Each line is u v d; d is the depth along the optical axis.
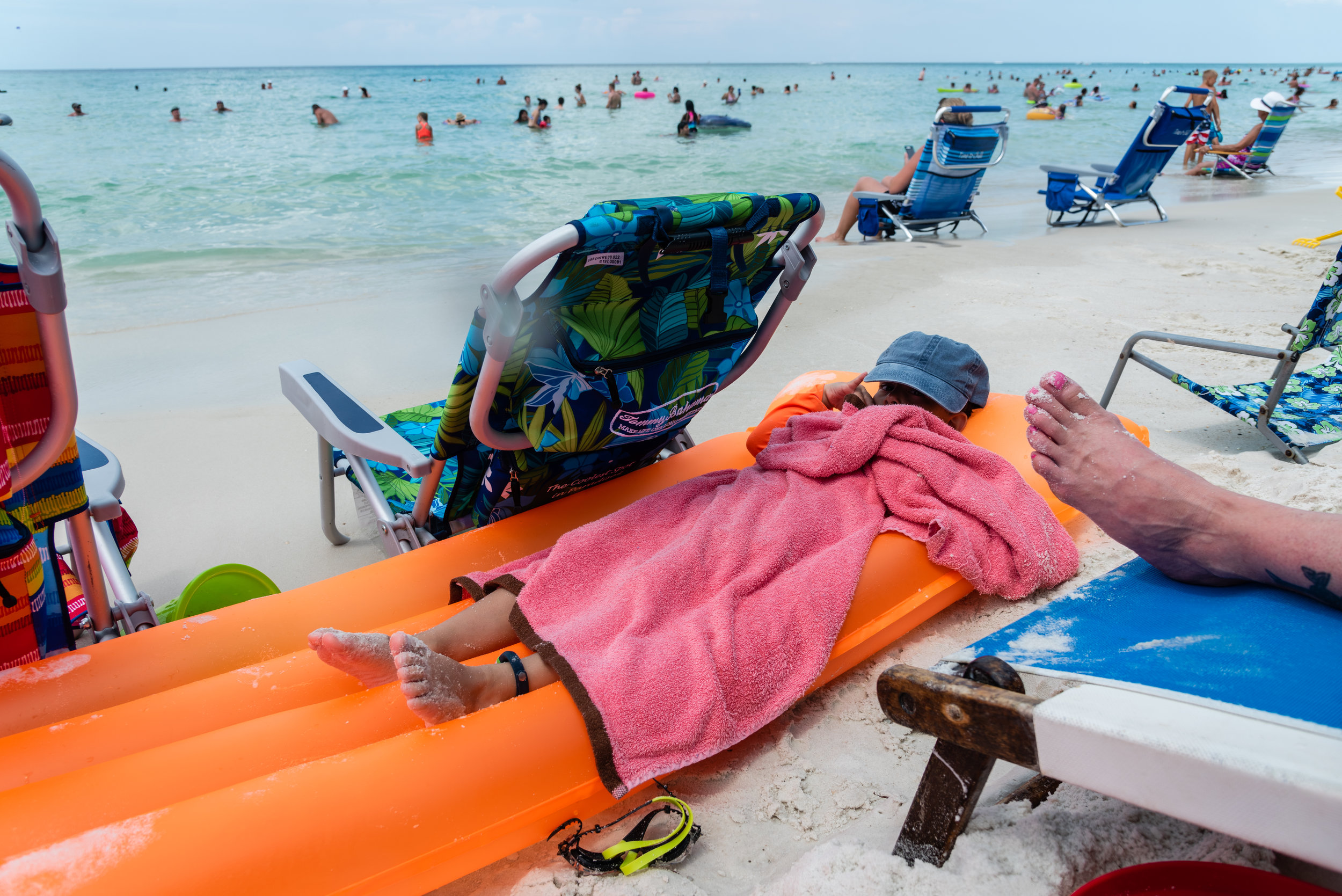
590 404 2.04
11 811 1.36
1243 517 1.48
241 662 1.89
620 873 1.45
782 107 28.48
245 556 3.05
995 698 1.13
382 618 2.07
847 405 2.47
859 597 1.91
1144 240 7.97
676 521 2.04
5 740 1.56
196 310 6.00
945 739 1.23
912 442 2.21
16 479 1.52
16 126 21.28
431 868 1.36
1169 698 1.07
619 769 1.50
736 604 1.77
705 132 19.59
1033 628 1.43
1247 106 29.97
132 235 8.88
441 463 2.29
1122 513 1.61
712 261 1.92
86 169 13.35
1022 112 29.42
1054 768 1.09
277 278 7.06
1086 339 4.89
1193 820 0.97
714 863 1.49
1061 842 1.32
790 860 1.48
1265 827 0.91
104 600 1.94
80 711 1.71
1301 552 1.38
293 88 48.31
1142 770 0.99
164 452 3.84
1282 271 6.47
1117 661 1.23
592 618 1.71
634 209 1.74
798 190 11.94
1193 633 1.30
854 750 1.77
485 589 1.88
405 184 12.12
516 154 15.29
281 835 1.27
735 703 1.63
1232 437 3.49
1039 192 9.20
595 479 2.49
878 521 2.09
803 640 1.78
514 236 8.90
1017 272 6.67
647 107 28.50
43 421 1.55
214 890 1.21
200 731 1.64
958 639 2.13
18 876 1.18
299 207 10.48
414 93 39.44
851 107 29.08
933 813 1.29
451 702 1.50
